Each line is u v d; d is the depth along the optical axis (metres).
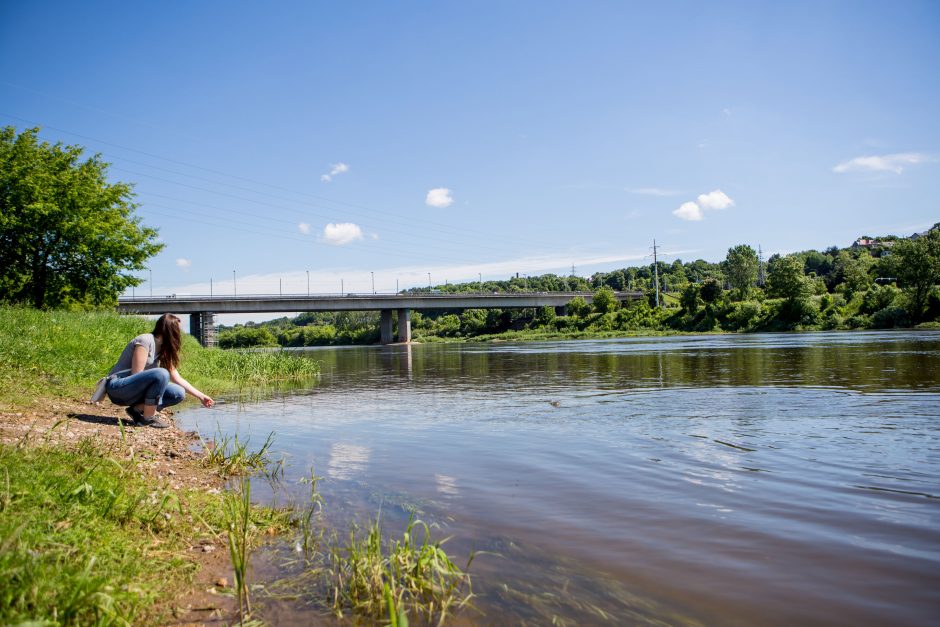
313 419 10.89
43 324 15.61
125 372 8.66
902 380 13.83
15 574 3.09
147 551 4.13
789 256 89.12
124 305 74.50
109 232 38.31
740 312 93.19
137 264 40.19
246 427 10.01
